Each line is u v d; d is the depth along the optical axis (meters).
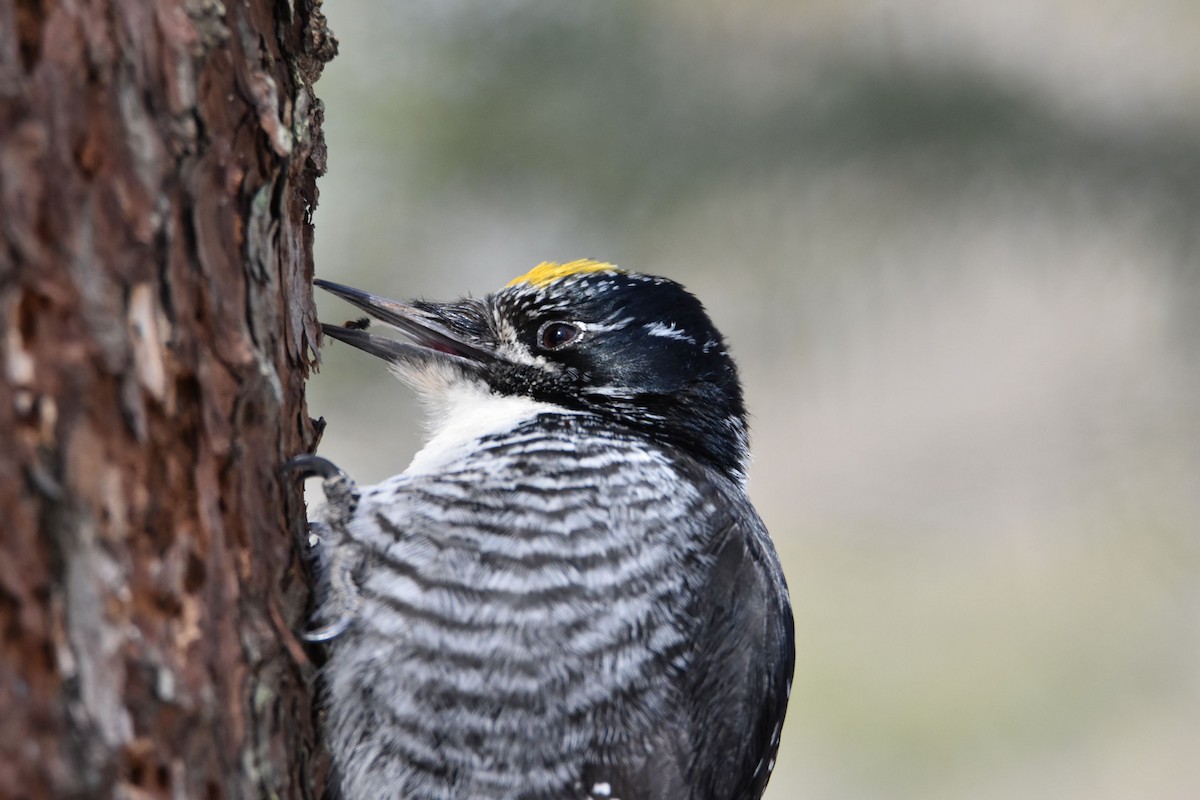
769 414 13.93
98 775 3.95
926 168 10.74
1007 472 12.43
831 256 10.92
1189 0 10.42
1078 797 11.77
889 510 13.27
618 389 7.58
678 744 6.31
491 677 5.87
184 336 4.45
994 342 12.20
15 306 3.79
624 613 6.18
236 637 4.73
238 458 4.80
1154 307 11.14
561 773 5.95
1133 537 11.37
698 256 10.98
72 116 3.97
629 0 10.55
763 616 7.00
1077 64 10.60
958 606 12.61
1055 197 10.78
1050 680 12.05
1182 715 11.80
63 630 3.88
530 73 10.70
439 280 11.09
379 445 11.32
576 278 7.70
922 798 12.16
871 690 12.56
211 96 4.57
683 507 6.68
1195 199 10.62
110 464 4.08
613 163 10.79
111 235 4.11
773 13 10.52
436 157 10.83
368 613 5.82
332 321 11.05
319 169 5.68
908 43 10.54
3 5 3.81
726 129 10.70
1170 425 11.16
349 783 5.74
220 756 4.59
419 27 10.71
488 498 6.16
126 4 4.16
